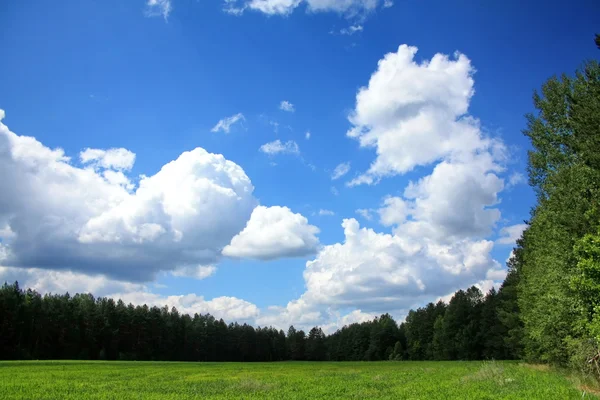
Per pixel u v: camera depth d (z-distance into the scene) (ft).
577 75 96.94
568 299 89.51
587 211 78.59
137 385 114.93
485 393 84.23
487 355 362.12
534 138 110.63
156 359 411.13
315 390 102.73
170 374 161.99
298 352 614.34
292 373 179.42
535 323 139.44
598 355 93.40
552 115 105.19
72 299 397.19
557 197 95.86
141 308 414.41
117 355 375.86
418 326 490.49
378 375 156.66
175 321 455.63
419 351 476.13
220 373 172.45
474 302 403.13
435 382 117.19
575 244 80.69
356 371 197.06
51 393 91.35
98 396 88.02
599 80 92.43
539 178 111.34
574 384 94.48
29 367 184.55
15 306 304.91
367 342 569.64
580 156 91.91
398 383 120.57
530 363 190.19
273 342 597.11
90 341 358.43
